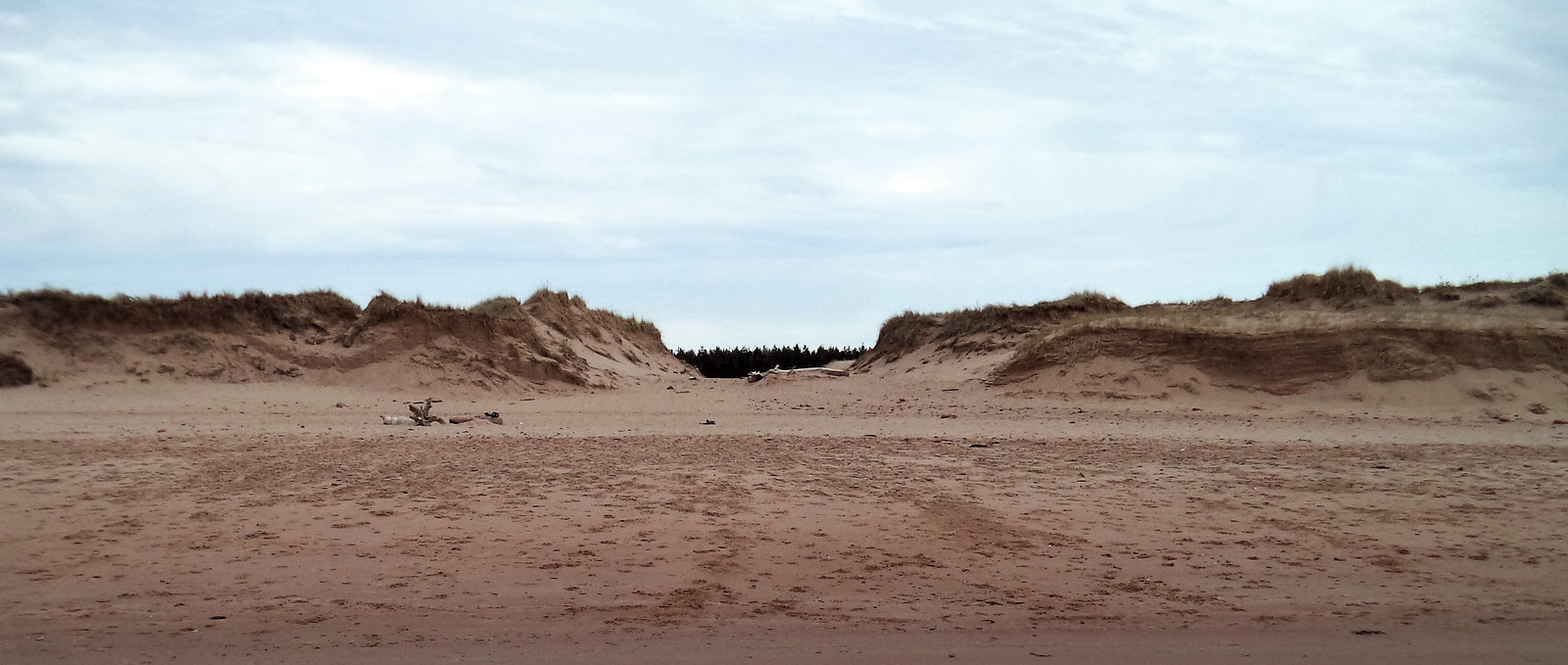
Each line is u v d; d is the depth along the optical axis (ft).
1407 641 23.53
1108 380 92.02
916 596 26.48
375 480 41.96
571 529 32.89
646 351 169.89
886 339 148.56
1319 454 53.62
